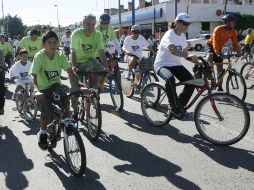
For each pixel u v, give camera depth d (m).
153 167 5.05
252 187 4.39
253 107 8.45
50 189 4.48
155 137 6.38
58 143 6.07
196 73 6.68
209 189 4.36
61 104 5.05
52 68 5.38
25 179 4.79
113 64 8.23
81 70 6.98
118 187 4.47
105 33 9.17
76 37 7.05
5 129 7.19
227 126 5.98
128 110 8.40
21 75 8.26
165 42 6.45
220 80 8.72
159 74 6.62
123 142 6.14
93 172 4.93
